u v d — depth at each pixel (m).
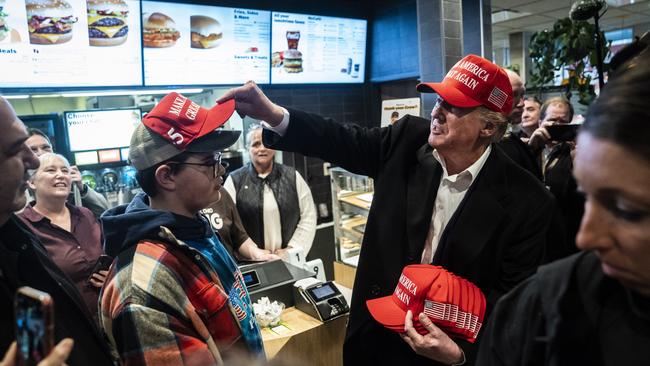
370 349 1.45
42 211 2.11
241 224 2.77
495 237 1.33
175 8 3.39
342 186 3.10
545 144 2.42
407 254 1.44
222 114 1.14
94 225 2.25
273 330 1.77
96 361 0.93
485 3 4.03
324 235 4.27
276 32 3.90
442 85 1.35
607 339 0.56
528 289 0.68
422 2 3.61
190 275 1.03
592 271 0.59
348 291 2.15
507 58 10.24
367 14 4.48
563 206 2.24
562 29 4.23
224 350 1.04
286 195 3.02
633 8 6.37
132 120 3.41
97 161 3.31
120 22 3.21
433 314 1.21
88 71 3.21
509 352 0.67
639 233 0.46
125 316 0.91
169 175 1.07
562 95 4.49
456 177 1.39
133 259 0.97
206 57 3.64
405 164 1.52
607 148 0.46
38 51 2.99
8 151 0.79
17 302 0.57
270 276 1.96
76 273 2.08
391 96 4.58
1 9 2.80
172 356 0.91
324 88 4.47
